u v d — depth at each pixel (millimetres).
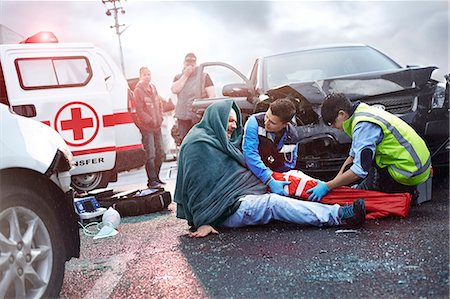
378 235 2635
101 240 3186
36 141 1960
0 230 1735
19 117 2006
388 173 3074
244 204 3014
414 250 2305
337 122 3039
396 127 2986
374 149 2908
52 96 4121
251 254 2494
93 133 4250
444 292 1781
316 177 3861
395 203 2957
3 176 1774
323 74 4496
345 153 3627
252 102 4391
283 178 3123
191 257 2557
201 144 3105
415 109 3623
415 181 3049
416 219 2930
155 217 3834
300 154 3684
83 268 2543
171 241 2965
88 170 4223
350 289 1899
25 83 4055
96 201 3789
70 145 4133
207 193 3051
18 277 1733
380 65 4488
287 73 4562
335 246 2496
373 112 2979
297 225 3039
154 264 2496
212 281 2141
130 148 4520
